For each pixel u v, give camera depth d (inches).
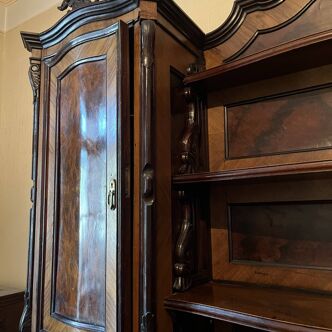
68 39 48.8
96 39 43.7
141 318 36.8
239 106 51.2
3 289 79.6
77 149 44.6
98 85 42.8
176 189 44.8
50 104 50.1
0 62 97.3
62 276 44.0
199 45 52.8
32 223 49.9
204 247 49.3
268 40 48.9
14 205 87.4
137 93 40.3
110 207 38.7
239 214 49.8
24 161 86.9
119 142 38.4
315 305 37.1
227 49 51.9
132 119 40.5
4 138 93.4
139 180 39.0
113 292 37.2
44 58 52.8
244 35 50.7
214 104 53.3
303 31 46.4
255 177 39.0
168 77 44.7
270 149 48.0
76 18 46.4
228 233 50.2
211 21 61.8
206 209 51.1
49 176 48.3
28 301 48.1
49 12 89.2
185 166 46.5
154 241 38.9
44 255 46.9
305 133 45.6
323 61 43.1
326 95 44.7
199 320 46.6
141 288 37.3
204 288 45.4
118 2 42.6
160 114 42.3
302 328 30.8
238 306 36.9
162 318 39.4
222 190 51.4
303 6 46.7
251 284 46.9
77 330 40.4
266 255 46.9
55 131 48.5
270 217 47.3
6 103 94.7
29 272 49.1
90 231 41.3
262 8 49.5
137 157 39.5
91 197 41.7
